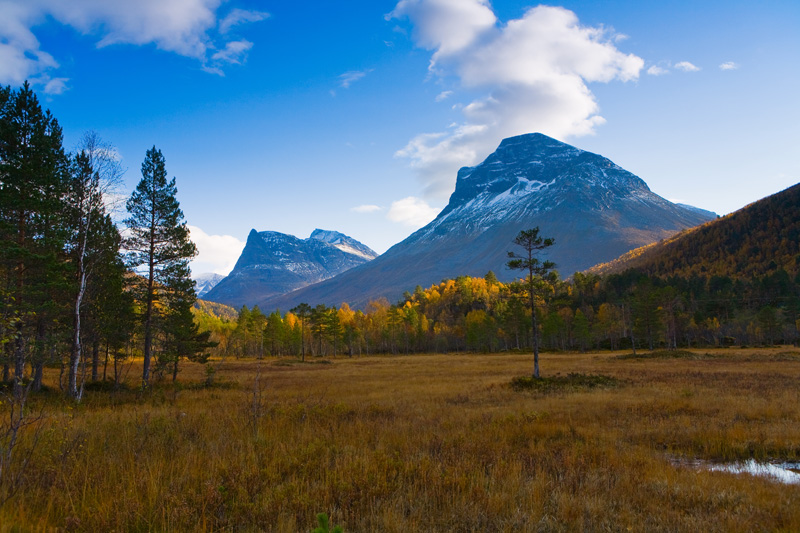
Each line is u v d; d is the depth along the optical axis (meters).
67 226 18.94
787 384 22.52
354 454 8.52
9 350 14.62
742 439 11.08
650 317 73.25
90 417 12.44
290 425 11.62
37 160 18.12
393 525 5.07
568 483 7.03
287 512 5.46
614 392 21.17
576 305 112.94
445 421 13.06
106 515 4.98
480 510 5.72
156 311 27.14
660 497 6.75
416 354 97.62
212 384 27.91
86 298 19.42
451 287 146.88
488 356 74.38
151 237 25.81
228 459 7.70
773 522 5.77
